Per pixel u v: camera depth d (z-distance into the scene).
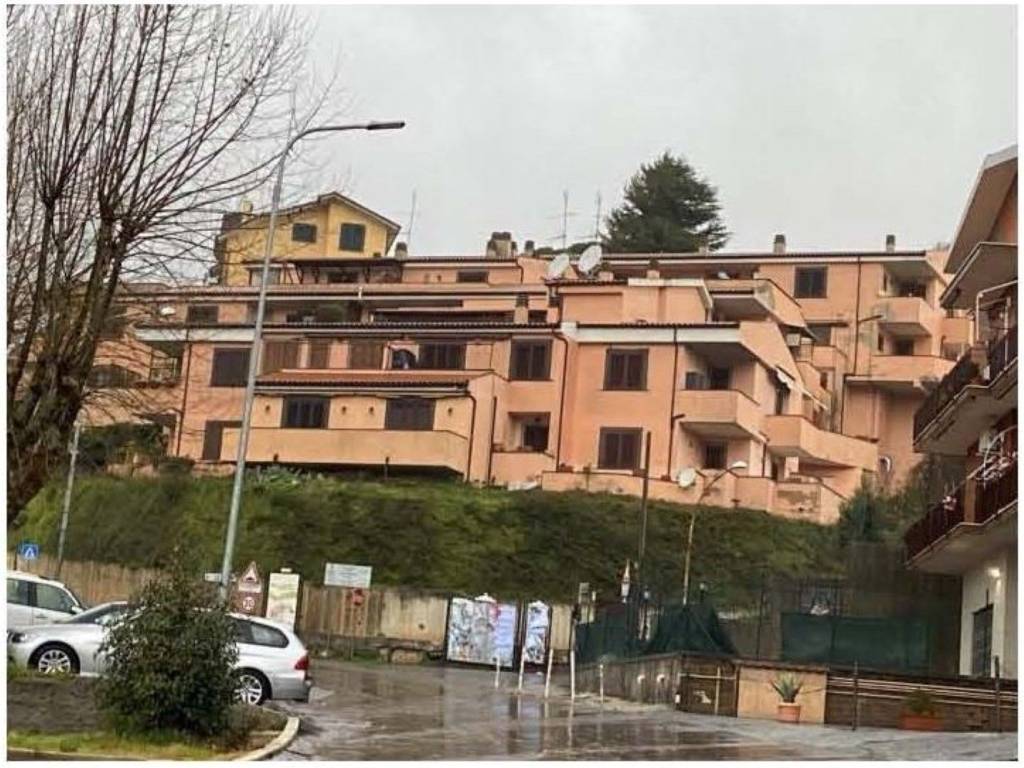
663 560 48.50
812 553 50.91
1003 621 30.73
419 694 29.20
